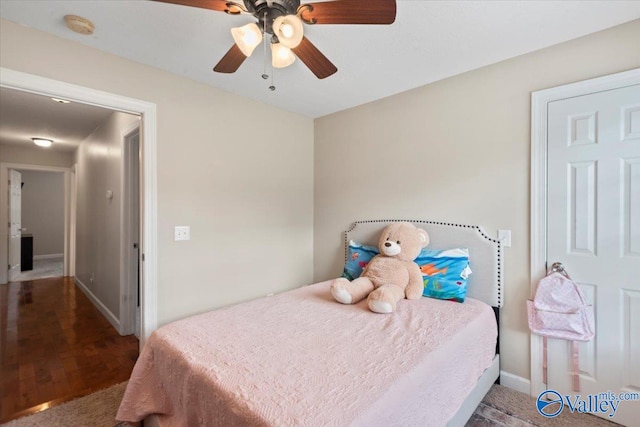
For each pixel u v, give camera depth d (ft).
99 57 6.48
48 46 5.89
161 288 7.41
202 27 5.70
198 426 4.03
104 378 7.44
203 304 8.18
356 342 4.89
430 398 4.22
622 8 5.20
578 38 6.14
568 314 6.04
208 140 8.25
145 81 7.12
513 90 6.91
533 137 6.64
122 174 10.08
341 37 6.00
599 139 5.93
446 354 4.72
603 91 5.88
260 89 8.55
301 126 10.80
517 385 6.88
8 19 5.47
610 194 5.84
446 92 7.92
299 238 10.76
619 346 5.77
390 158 9.07
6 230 16.97
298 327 5.50
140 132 7.30
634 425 5.63
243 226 9.09
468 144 7.57
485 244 7.26
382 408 3.42
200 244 8.12
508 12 5.28
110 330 10.44
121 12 5.28
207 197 8.25
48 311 12.37
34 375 7.54
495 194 7.19
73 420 5.94
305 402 3.39
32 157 17.42
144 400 5.05
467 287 7.50
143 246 7.19
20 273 19.39
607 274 5.88
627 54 5.66
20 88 5.66
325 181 10.86
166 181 7.47
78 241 16.39
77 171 16.58
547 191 6.51
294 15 4.42
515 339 6.93
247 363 4.23
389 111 9.08
